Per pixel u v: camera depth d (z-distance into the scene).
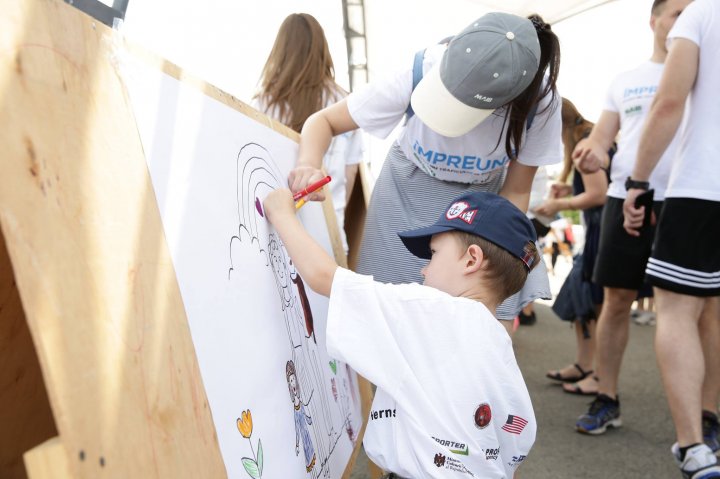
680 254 2.07
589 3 5.50
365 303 1.15
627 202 2.42
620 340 2.78
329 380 1.45
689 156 2.07
